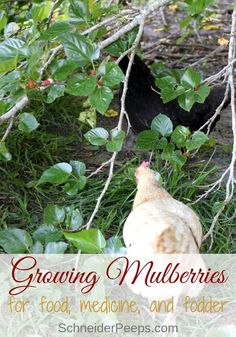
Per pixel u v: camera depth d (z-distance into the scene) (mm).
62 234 2293
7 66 2102
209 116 2947
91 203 2750
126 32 2441
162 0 2387
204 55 4105
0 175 2930
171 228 2092
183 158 2455
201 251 2512
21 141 3074
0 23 2309
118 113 3395
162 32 4469
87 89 2133
